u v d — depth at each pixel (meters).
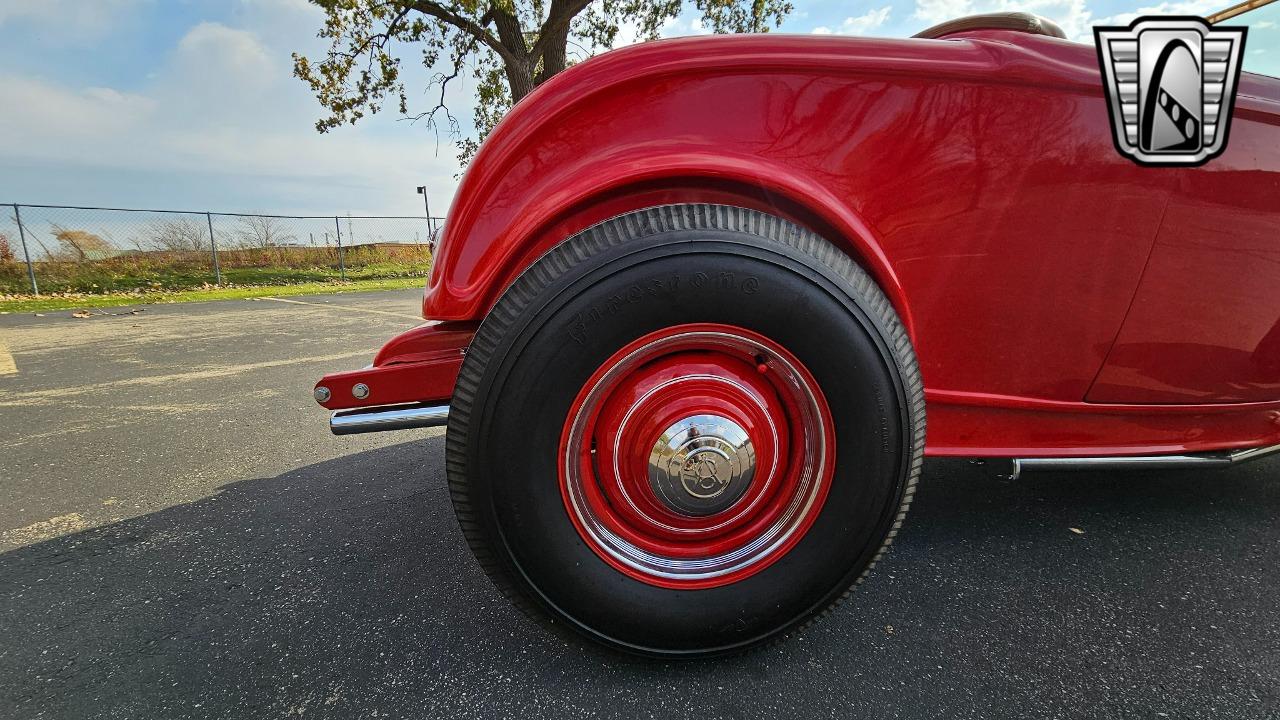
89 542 1.98
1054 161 1.35
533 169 1.30
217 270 14.65
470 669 1.32
